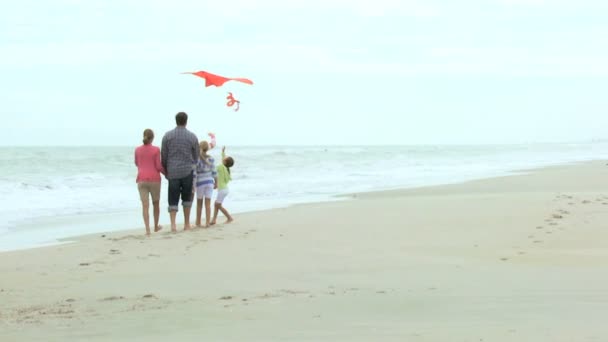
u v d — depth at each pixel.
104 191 87.56
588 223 43.88
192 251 39.00
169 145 47.78
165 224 55.84
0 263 36.06
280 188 90.50
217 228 48.19
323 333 19.22
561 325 19.20
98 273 33.00
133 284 30.03
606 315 20.67
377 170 132.12
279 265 34.19
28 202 74.94
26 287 29.80
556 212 49.03
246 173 121.25
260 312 22.97
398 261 34.56
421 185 90.50
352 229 46.16
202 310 23.66
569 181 89.00
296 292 27.12
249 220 52.16
